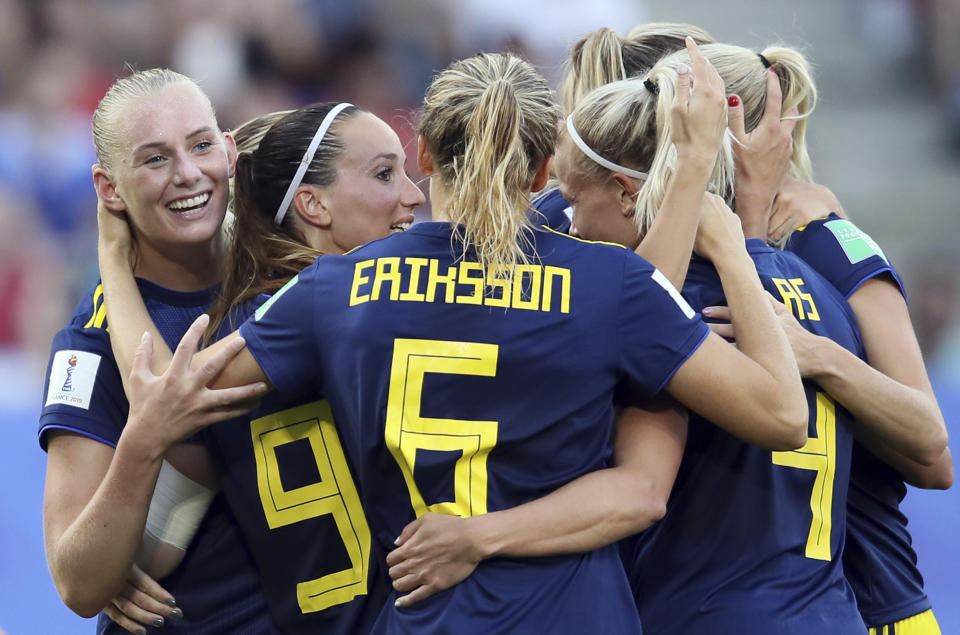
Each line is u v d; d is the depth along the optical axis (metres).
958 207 30.06
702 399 7.57
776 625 7.92
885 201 30.36
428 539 7.42
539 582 7.51
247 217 9.01
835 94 33.28
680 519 8.33
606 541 7.60
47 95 27.19
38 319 23.52
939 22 33.22
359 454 7.74
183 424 7.79
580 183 8.70
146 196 8.47
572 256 7.73
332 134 8.90
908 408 8.39
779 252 8.93
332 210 8.93
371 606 8.33
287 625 8.59
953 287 24.97
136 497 7.89
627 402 8.12
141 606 8.44
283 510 8.38
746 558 8.12
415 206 9.20
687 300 8.42
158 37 29.77
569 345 7.50
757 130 9.10
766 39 34.12
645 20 33.94
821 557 8.30
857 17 34.78
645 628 8.27
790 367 7.73
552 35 32.41
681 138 8.06
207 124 8.66
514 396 7.50
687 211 8.01
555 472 7.62
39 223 24.84
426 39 31.28
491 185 7.56
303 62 30.02
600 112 8.55
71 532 8.02
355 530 8.33
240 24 29.91
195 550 8.80
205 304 9.05
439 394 7.50
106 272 8.70
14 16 28.61
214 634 8.78
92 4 29.45
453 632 7.38
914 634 9.20
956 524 15.59
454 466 7.49
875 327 8.94
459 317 7.53
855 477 9.34
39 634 14.81
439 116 7.88
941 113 32.66
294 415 8.35
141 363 7.91
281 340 7.80
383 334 7.54
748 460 8.19
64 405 8.41
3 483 15.35
